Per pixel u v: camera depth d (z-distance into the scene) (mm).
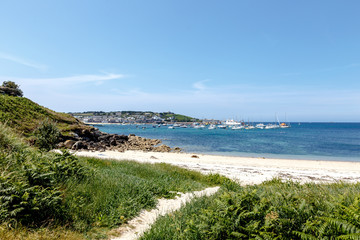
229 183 9750
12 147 8148
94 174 8672
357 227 3512
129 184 8711
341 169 26531
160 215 6293
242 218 4246
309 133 124562
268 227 3828
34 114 40406
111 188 7855
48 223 4934
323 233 3631
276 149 51906
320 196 5223
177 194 9711
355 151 48469
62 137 37281
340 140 77938
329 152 46969
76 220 5430
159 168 15422
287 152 46719
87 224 5539
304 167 27656
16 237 4086
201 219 4898
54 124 15625
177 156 36031
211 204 6098
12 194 4797
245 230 4043
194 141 71750
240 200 4762
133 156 32875
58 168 7551
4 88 51094
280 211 4309
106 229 5590
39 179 5961
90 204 6148
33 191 5273
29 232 4422
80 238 4836
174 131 144875
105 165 14070
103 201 6773
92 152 33750
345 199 4863
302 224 3875
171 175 13945
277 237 3607
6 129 9102
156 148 48844
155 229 5168
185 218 5578
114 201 7055
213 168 22750
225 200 4859
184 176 14547
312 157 40125
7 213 4562
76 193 6539
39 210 5027
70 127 42406
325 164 30453
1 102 36281
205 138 84812
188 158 33625
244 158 35312
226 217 4355
